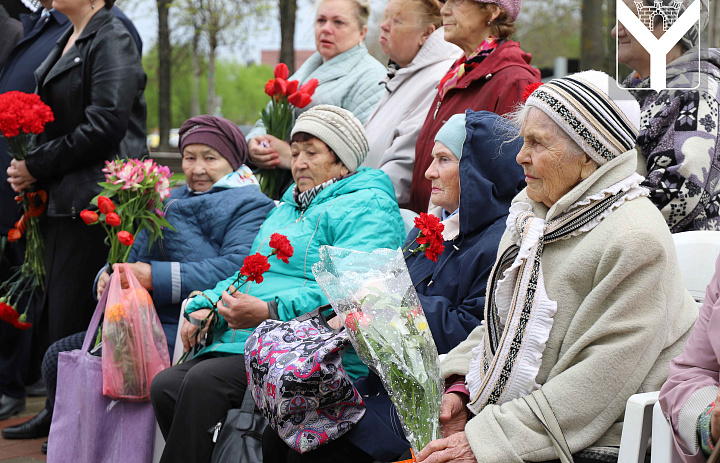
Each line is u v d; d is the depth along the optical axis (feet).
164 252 15.66
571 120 8.54
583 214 8.59
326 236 13.33
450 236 11.80
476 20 14.76
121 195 15.26
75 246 17.98
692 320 8.71
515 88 13.85
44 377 16.43
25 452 16.79
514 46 14.67
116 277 14.20
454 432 9.37
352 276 9.69
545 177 8.84
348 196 13.44
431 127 15.02
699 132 11.39
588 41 44.70
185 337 13.51
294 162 14.25
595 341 8.29
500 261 9.32
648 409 7.93
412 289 9.78
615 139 8.58
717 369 7.64
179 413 12.21
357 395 10.03
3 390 19.44
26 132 17.61
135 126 18.83
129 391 13.78
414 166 15.33
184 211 15.60
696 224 11.50
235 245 15.23
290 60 59.47
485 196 11.28
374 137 17.11
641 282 8.16
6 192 20.30
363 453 10.10
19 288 20.12
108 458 13.87
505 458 8.20
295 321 10.86
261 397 10.22
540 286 8.66
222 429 11.59
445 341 10.75
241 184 15.97
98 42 17.79
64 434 13.92
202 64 92.48
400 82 17.40
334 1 18.57
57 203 17.87
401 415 9.11
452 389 9.56
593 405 8.11
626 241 8.18
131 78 17.92
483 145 11.37
